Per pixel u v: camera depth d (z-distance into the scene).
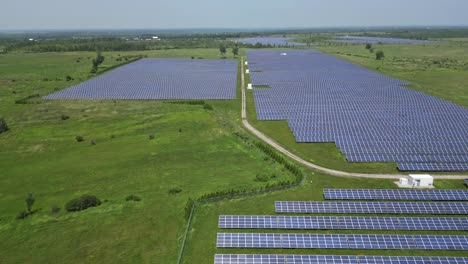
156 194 57.59
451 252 44.12
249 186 59.94
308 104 111.12
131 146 79.38
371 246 44.75
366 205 52.78
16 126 93.25
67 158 73.19
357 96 121.94
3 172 66.81
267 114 100.38
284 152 75.31
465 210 51.81
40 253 43.72
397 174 65.25
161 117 100.56
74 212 52.47
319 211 52.22
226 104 114.25
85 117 101.12
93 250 44.25
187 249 44.69
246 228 48.75
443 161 69.06
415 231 48.00
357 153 72.62
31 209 53.47
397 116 96.69
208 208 53.62
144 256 43.22
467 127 86.62
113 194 57.97
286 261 42.09
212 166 68.69
